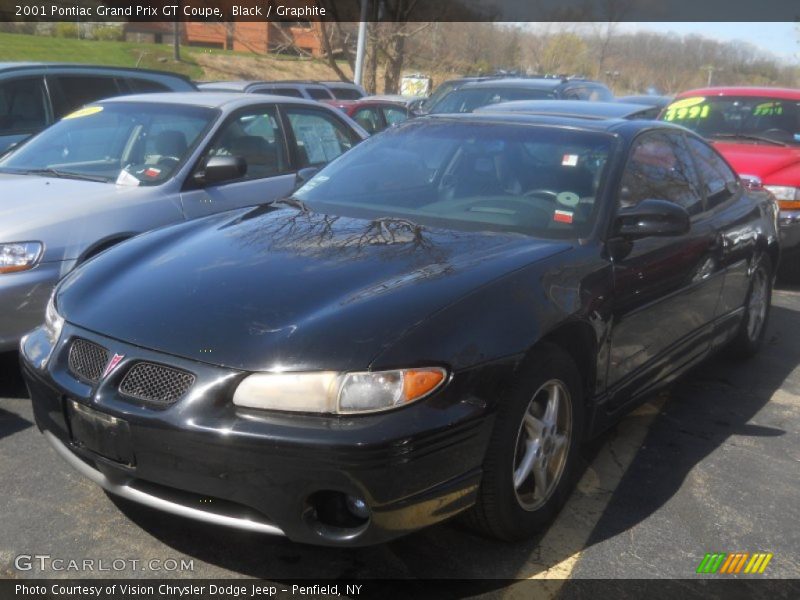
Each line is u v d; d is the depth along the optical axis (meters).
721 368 5.81
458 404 2.92
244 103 6.38
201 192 5.75
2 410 4.48
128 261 3.62
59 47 25.50
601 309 3.63
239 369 2.83
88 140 6.13
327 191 4.54
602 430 3.94
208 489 2.84
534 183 4.18
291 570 3.18
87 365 3.11
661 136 4.79
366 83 22.84
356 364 2.80
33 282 4.61
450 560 3.28
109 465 3.00
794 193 8.05
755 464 4.30
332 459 2.71
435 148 4.59
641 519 3.69
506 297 3.23
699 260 4.56
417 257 3.48
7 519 3.43
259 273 3.33
